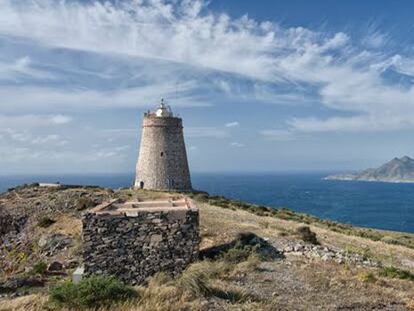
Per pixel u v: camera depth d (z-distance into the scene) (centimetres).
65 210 4703
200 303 1452
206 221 3534
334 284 1803
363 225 13775
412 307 1534
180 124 6862
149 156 6681
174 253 2212
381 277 2016
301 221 5738
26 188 6172
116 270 2180
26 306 1486
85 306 1453
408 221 14925
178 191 6456
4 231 4634
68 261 2870
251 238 2717
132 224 2211
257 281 1834
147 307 1386
